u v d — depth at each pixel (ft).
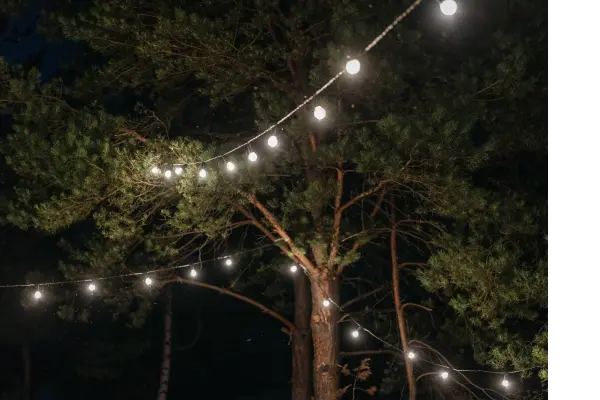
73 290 45.32
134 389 75.46
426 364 46.16
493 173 42.32
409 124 31.35
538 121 37.63
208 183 32.83
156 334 77.36
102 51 38.52
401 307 41.70
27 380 68.80
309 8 37.60
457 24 40.19
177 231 40.70
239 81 37.14
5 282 62.34
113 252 39.47
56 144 34.55
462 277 32.45
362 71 34.06
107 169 34.30
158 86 41.24
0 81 38.65
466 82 35.68
